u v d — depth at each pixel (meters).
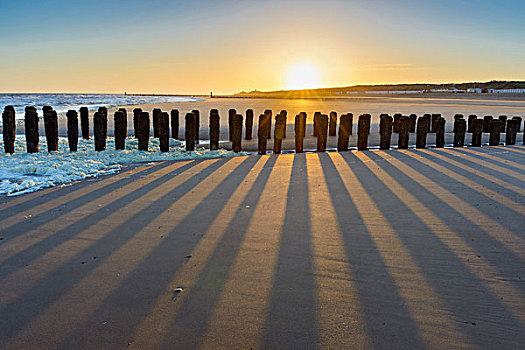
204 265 2.90
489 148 8.82
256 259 2.98
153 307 2.35
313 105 25.78
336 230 3.56
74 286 2.63
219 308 2.32
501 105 24.75
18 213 4.27
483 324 2.07
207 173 6.29
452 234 3.35
